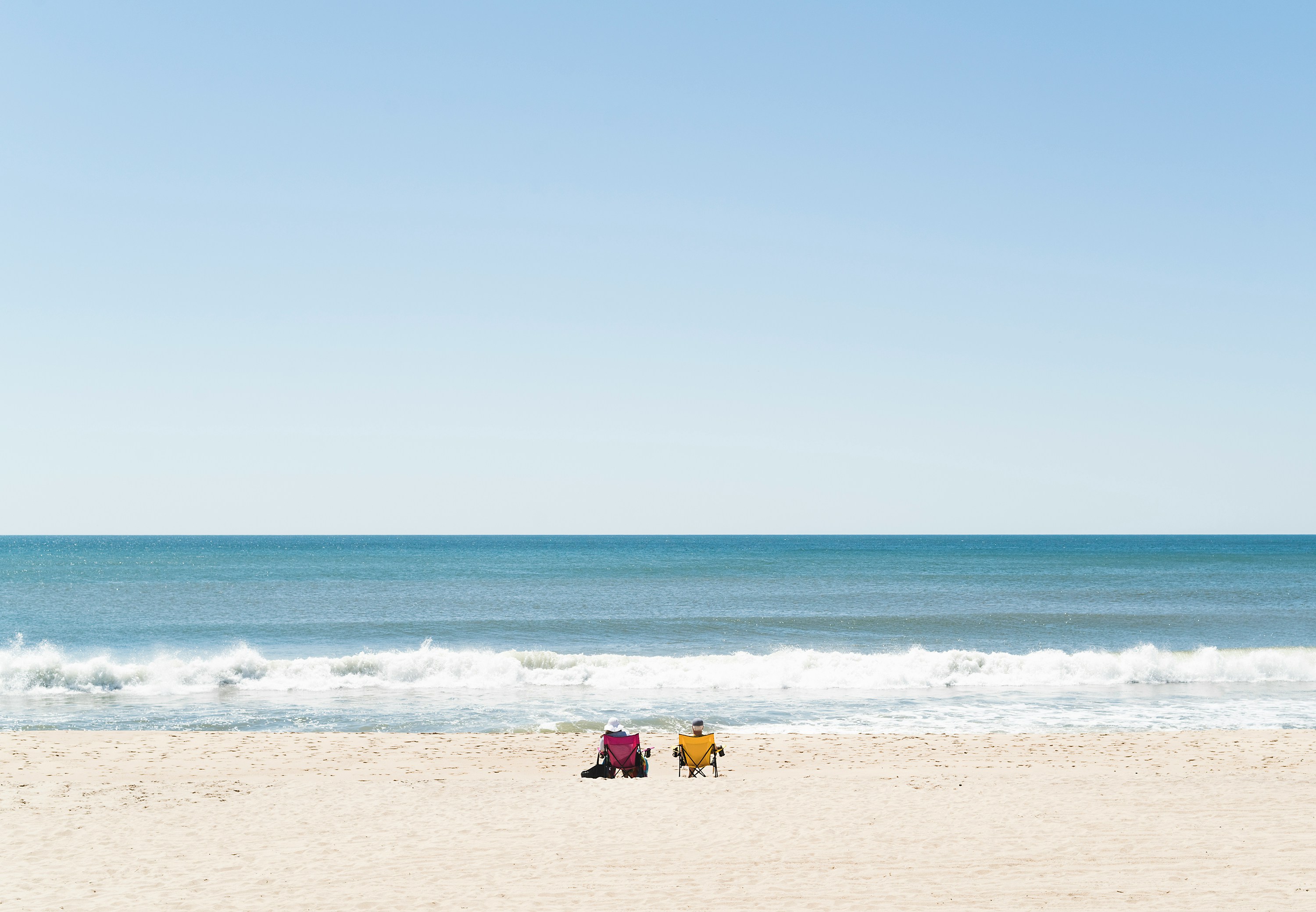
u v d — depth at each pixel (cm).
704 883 867
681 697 2331
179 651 3161
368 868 927
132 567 9494
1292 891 817
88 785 1346
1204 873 873
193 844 1026
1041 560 11900
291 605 4972
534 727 1969
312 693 2347
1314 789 1268
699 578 7700
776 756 1623
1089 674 2659
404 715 2094
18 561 11156
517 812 1177
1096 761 1561
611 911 795
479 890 854
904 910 783
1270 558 12531
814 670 2600
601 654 3188
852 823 1096
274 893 850
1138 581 7381
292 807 1217
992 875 877
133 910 805
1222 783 1325
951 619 4303
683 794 1283
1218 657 2716
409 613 4575
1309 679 2656
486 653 2711
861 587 6656
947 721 2062
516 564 10425
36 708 2139
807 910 789
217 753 1622
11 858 968
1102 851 952
